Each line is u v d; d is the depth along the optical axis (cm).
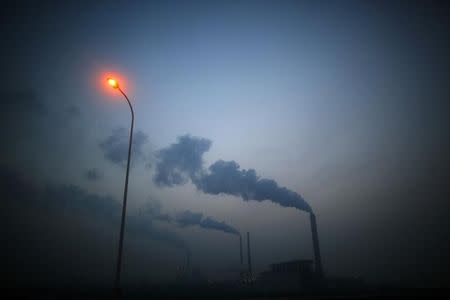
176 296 1576
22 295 1425
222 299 1519
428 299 1255
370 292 1777
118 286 1122
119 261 1168
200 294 1655
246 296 1619
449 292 1433
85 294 1488
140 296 1545
